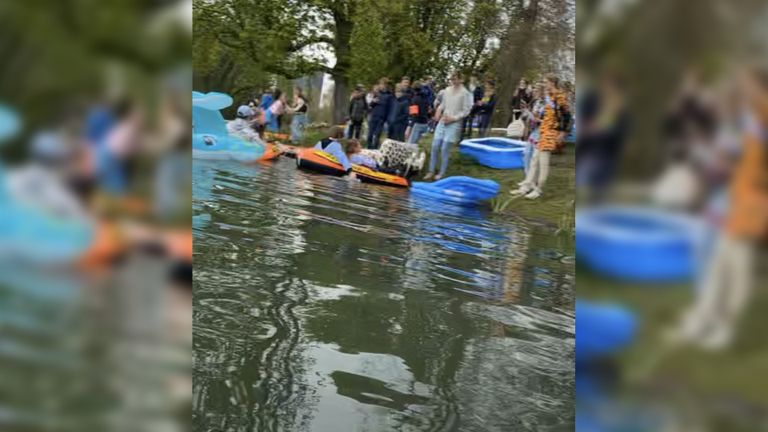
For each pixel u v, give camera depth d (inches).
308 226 202.7
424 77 530.3
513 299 144.3
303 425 79.5
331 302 128.5
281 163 389.7
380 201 288.0
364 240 192.9
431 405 88.5
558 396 92.7
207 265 139.1
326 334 110.9
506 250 201.8
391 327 118.5
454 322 124.8
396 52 544.1
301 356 100.0
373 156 377.4
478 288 151.9
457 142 411.5
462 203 308.3
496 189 305.1
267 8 568.1
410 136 406.9
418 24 530.0
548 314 134.2
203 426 75.7
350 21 580.4
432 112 459.8
